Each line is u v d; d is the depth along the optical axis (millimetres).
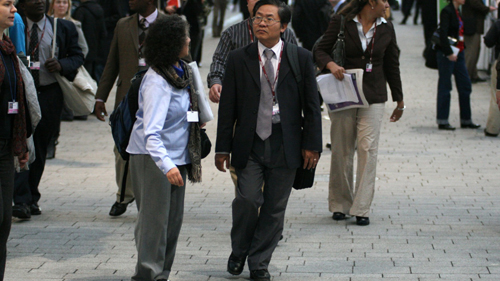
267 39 6648
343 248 8062
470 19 21312
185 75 6230
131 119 6195
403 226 8984
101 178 11992
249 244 6953
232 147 6781
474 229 8805
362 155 8969
